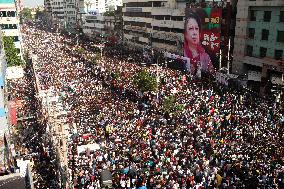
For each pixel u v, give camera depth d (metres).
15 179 20.28
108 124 36.47
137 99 46.81
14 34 77.88
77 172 26.81
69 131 34.50
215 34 60.94
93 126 37.22
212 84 52.03
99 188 24.72
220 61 57.56
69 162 28.38
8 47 65.62
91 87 54.44
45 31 176.38
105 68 67.06
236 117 35.59
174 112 37.78
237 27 57.34
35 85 53.09
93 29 134.62
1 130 33.09
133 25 102.06
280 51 50.03
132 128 34.72
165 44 84.12
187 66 67.50
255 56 55.09
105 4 156.50
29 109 45.03
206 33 63.22
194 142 30.23
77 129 36.22
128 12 103.94
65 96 49.22
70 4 173.38
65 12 186.75
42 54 91.12
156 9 85.88
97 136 34.09
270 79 49.56
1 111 33.81
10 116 39.56
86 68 70.38
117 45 111.56
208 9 61.78
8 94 51.28
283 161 26.17
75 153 29.95
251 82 51.72
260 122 34.38
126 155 29.14
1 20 76.00
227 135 31.47
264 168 25.14
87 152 29.61
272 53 51.56
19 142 34.41
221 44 60.66
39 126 38.44
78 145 31.55
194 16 66.06
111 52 94.81
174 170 25.50
